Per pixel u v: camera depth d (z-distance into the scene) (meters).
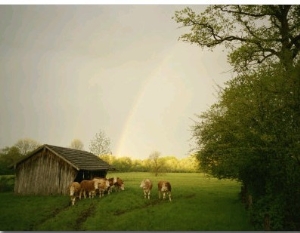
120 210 16.98
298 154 9.55
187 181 33.53
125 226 13.70
